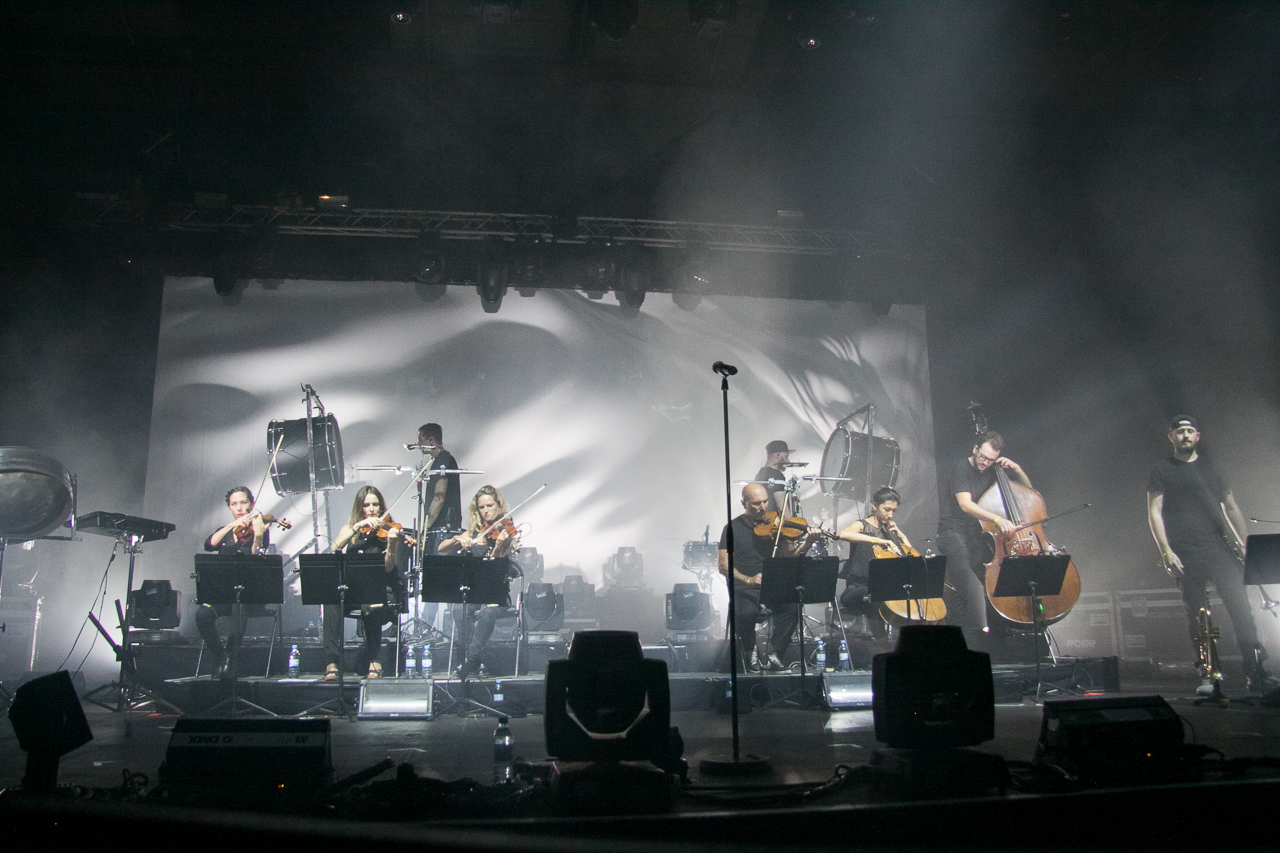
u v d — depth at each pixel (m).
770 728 5.17
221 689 5.89
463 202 10.70
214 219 9.73
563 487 10.88
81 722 3.34
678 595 8.26
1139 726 3.56
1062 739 3.56
